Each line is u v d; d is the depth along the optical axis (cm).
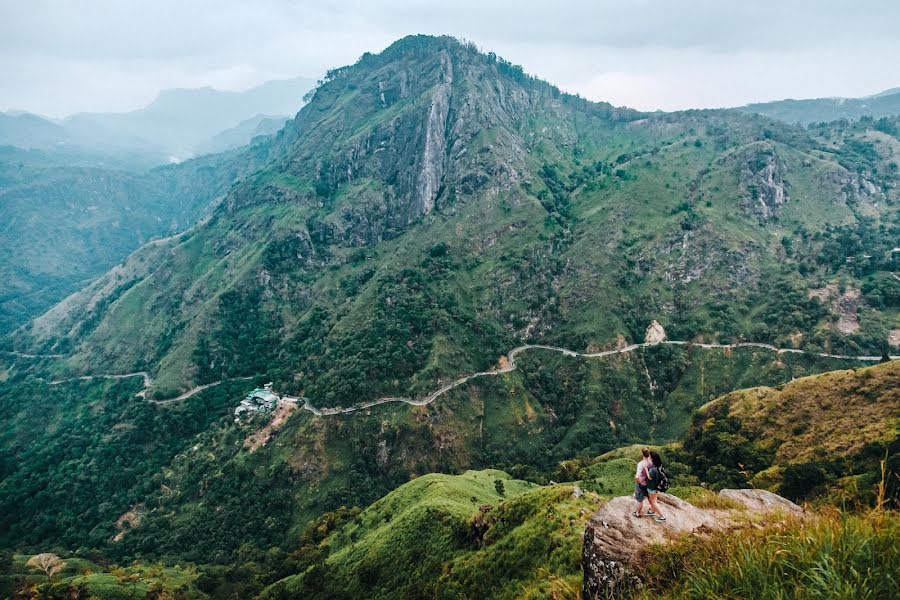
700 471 9256
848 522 954
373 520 9994
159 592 9394
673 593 1188
